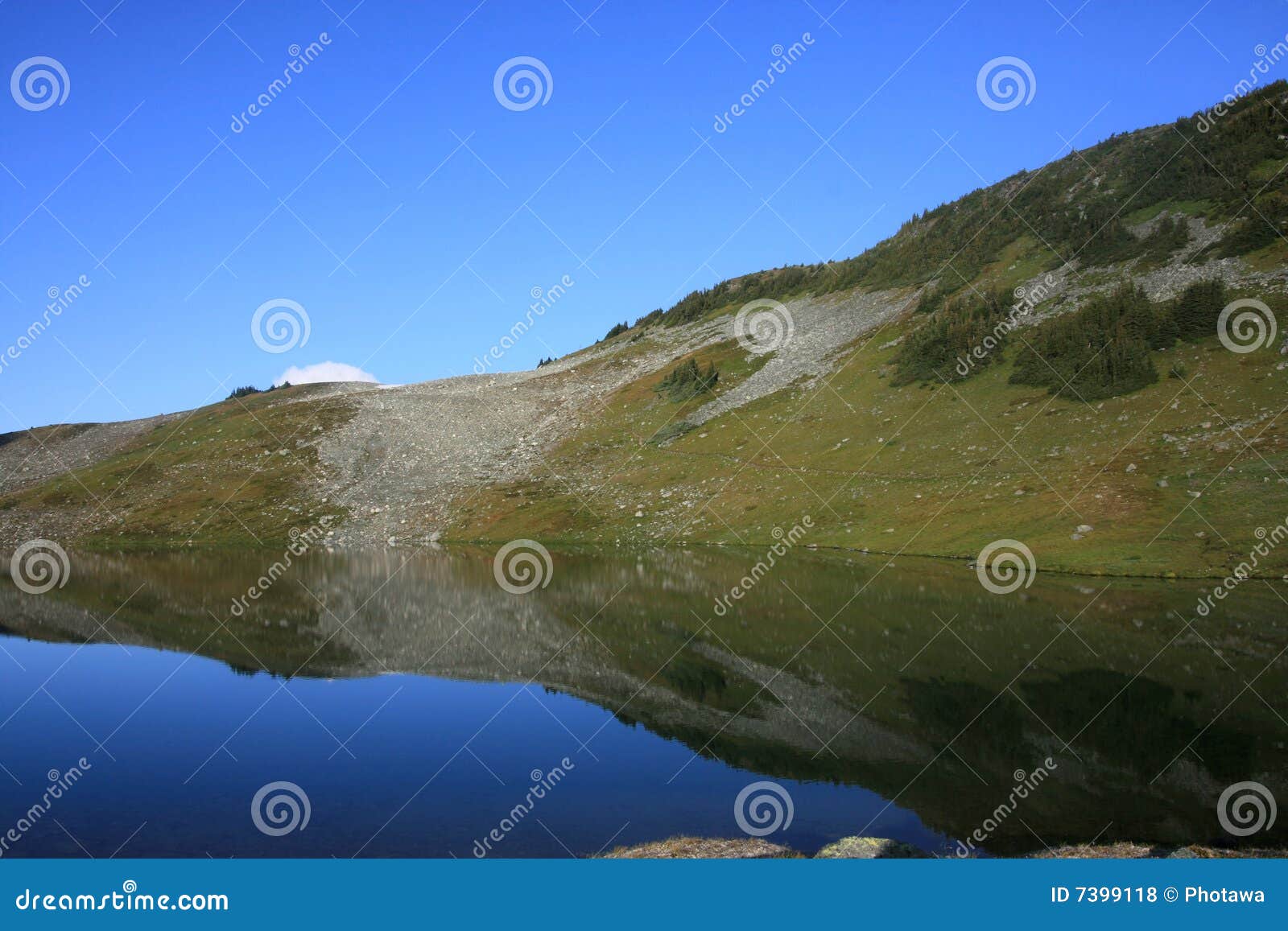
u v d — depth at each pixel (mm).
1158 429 74750
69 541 110750
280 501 119875
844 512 81188
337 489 122875
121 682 37031
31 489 137125
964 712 29047
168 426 166625
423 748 27219
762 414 115312
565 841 19672
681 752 26219
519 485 114812
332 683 36469
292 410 160500
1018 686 31859
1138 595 48281
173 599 61906
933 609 47562
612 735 28141
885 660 36938
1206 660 34594
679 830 20219
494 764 25469
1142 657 35281
